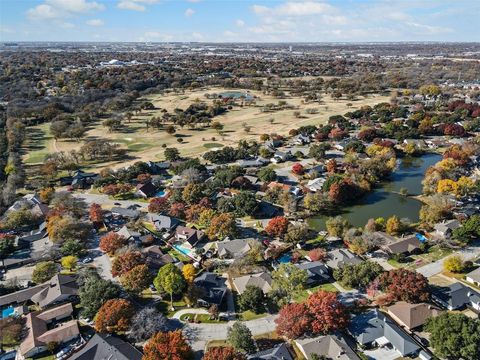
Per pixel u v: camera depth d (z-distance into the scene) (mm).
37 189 150250
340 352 68938
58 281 90812
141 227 120312
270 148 191000
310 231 118938
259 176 154000
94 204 127500
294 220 126312
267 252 103062
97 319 75625
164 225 120625
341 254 101688
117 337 75062
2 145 197375
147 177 152875
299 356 71188
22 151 195875
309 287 91750
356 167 161250
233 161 179750
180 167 161500
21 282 94938
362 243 104250
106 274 98000
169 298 88875
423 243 107188
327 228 114750
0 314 84562
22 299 88250
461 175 149500
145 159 185000
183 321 81438
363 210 133750
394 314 79625
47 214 124688
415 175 165875
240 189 147125
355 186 141375
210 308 83250
